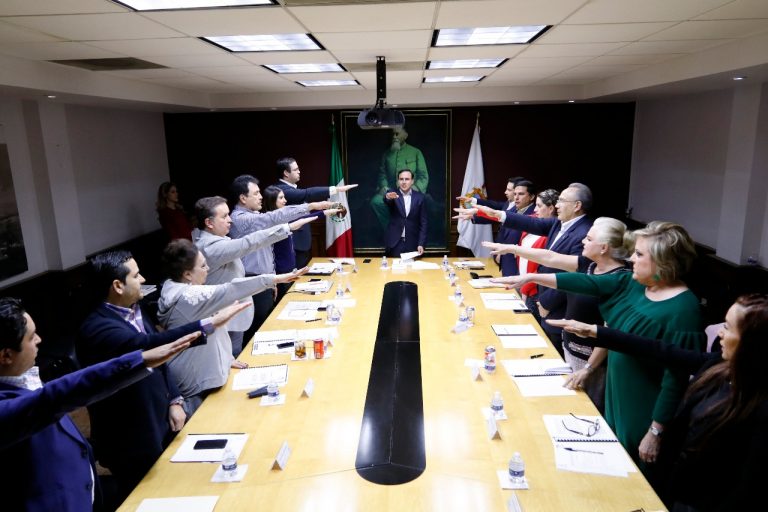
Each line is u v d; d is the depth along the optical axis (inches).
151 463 91.8
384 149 311.6
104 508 91.4
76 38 128.9
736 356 65.4
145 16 107.2
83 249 245.3
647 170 291.9
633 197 309.4
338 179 306.7
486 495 75.4
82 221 247.3
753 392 64.1
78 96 197.0
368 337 134.9
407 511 72.6
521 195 198.5
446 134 308.8
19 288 210.4
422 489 76.9
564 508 72.4
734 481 66.0
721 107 224.1
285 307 159.5
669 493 75.7
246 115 311.4
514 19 117.4
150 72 192.5
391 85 255.4
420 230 246.7
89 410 90.7
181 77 207.2
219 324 86.6
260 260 167.2
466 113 306.5
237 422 95.7
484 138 308.3
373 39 138.2
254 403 102.3
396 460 83.5
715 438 67.4
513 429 91.3
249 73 197.2
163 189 274.8
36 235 223.5
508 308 154.8
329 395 105.0
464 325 137.3
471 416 96.0
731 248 217.6
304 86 247.1
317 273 199.5
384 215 318.7
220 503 74.8
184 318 101.3
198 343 85.2
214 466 83.5
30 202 219.8
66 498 71.3
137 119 290.4
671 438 84.4
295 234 220.5
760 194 204.8
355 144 311.4
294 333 137.6
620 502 73.4
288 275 106.0
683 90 227.1
